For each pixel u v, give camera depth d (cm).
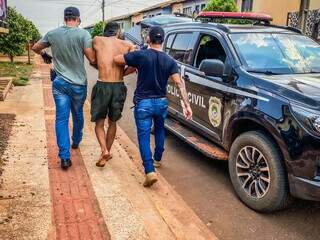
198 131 557
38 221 360
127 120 815
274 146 398
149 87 454
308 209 438
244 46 509
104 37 483
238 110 444
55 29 481
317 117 361
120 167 513
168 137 692
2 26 1113
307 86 413
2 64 1828
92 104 481
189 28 628
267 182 405
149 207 408
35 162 506
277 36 548
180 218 394
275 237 381
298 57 517
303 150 364
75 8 478
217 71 484
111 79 473
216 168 553
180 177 519
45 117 741
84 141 608
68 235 344
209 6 1748
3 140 586
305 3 1314
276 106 396
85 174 480
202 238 359
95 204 405
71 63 485
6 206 384
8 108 812
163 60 449
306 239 379
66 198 414
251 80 444
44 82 1246
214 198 460
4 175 460
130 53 449
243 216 419
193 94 557
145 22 1155
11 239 330
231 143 473
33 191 421
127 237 349
